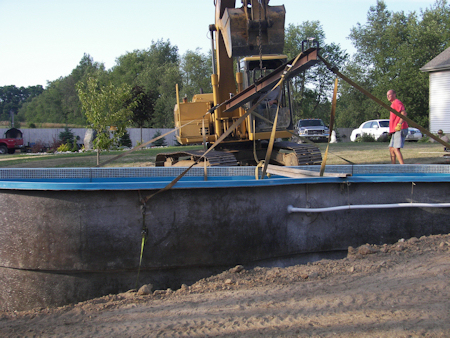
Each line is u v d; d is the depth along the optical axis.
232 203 4.20
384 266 4.09
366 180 4.61
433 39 39.44
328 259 4.62
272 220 4.36
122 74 76.94
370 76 50.75
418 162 10.37
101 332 3.11
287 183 4.29
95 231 3.94
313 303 3.34
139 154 17.55
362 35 51.66
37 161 15.11
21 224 3.99
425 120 38.81
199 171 5.48
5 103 179.75
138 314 3.40
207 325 3.06
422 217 4.82
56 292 4.03
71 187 3.85
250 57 8.60
